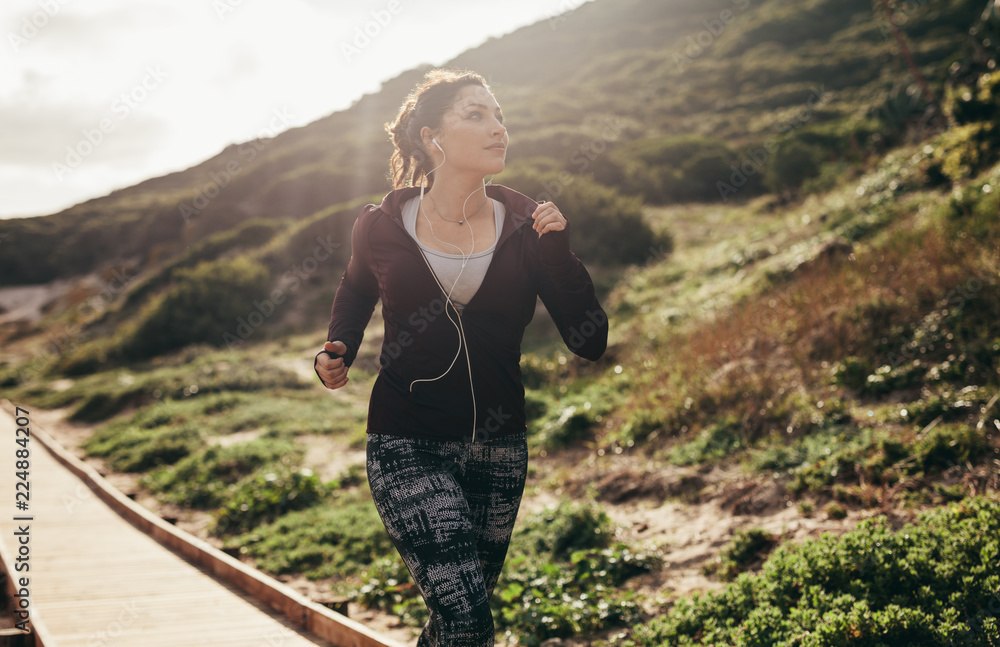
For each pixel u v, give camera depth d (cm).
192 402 1392
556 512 550
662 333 962
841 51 3991
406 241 205
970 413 487
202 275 2350
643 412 717
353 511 701
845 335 650
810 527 431
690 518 521
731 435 614
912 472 450
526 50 5762
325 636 400
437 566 183
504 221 214
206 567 565
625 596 422
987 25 1247
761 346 720
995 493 393
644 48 5203
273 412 1220
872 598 311
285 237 2698
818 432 550
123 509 776
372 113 4991
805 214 1314
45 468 1069
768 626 319
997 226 657
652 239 1747
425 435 201
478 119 210
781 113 3347
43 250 5234
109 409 1538
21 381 2377
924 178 1108
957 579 303
